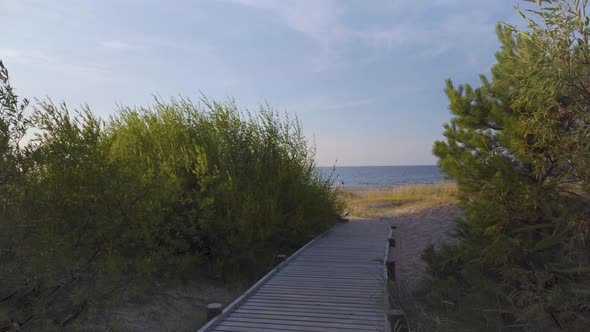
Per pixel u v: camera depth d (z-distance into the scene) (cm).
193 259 817
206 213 845
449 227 1357
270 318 591
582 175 536
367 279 784
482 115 683
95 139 746
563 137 516
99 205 692
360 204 2275
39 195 609
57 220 646
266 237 957
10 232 520
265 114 1141
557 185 580
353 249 1077
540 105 504
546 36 454
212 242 898
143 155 880
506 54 573
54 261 557
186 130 1019
